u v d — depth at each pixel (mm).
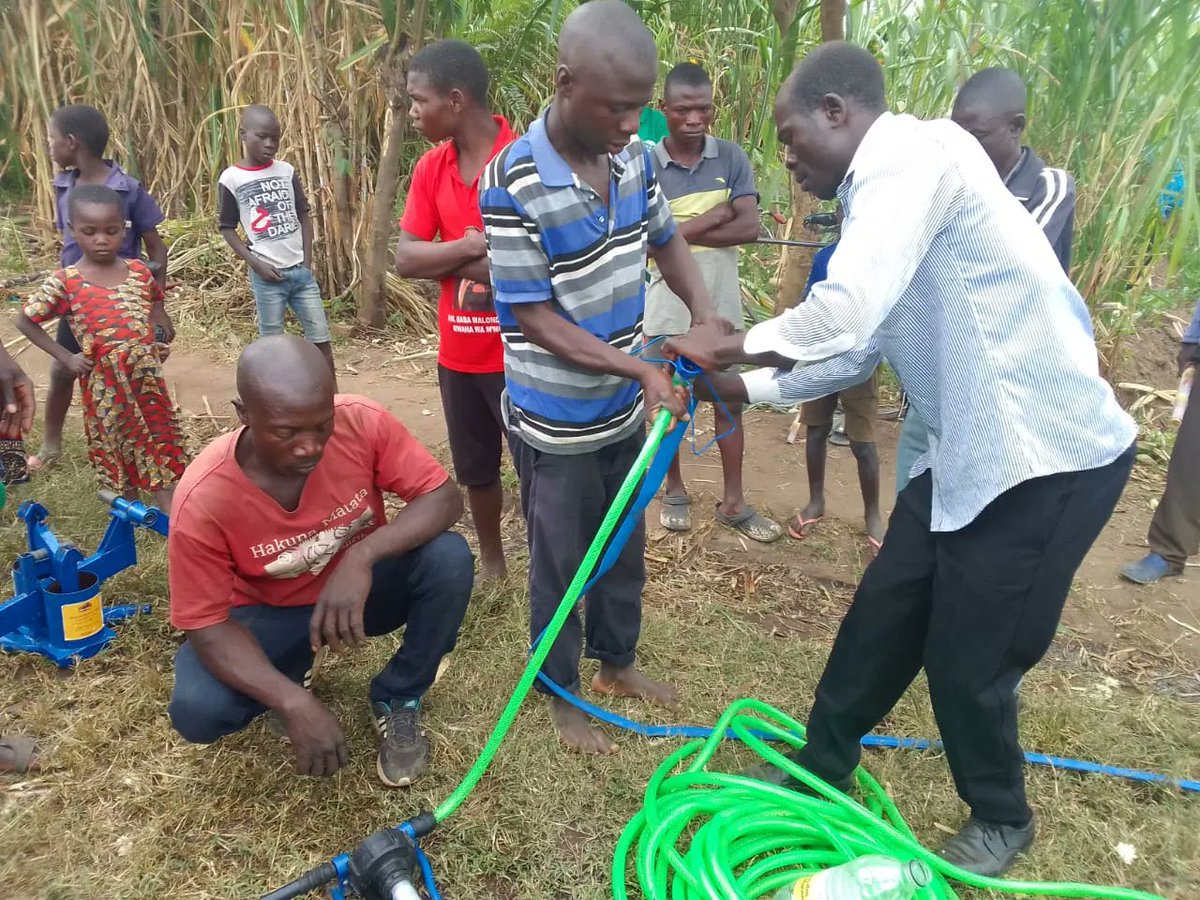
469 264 2678
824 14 3830
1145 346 5996
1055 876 2252
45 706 2605
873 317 1776
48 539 2801
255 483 2135
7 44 6945
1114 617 3436
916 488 2141
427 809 2346
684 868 2104
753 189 3572
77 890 2072
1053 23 4352
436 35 5586
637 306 2320
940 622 2041
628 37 1877
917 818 2420
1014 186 2984
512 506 3988
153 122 6871
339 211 6273
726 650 3076
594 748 2572
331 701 2713
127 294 3445
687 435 4852
